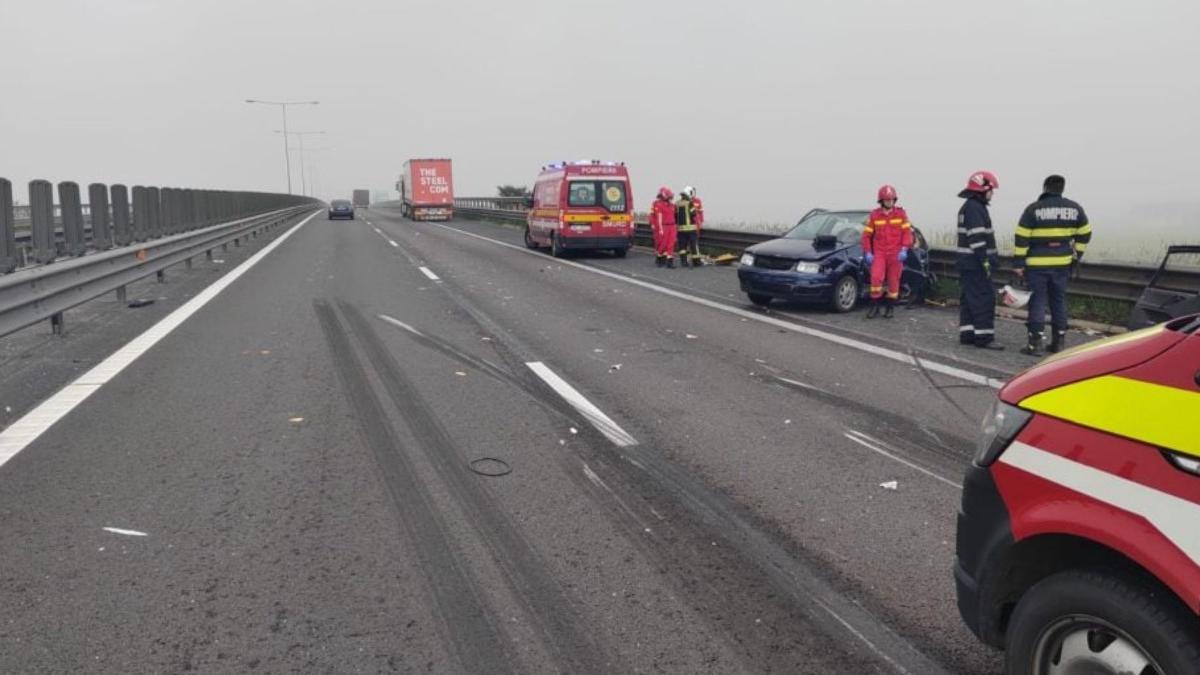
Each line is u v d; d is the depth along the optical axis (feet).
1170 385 7.26
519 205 142.92
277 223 139.74
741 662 10.38
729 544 13.73
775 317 37.83
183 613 11.48
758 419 20.98
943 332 33.88
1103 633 7.50
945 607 11.72
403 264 63.36
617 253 72.33
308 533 14.03
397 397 22.85
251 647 10.68
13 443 18.52
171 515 14.71
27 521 14.42
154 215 59.57
